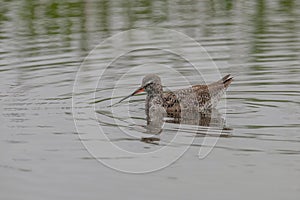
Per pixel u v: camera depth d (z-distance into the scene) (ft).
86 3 112.78
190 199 44.09
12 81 74.23
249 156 51.24
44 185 46.93
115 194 45.21
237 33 92.79
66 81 74.43
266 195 44.34
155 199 44.21
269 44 87.10
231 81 70.28
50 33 94.32
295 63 78.84
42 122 60.75
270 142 54.13
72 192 45.68
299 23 97.50
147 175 48.52
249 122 60.23
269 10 107.14
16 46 88.07
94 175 48.60
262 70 77.00
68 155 52.54
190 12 105.91
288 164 49.29
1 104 66.33
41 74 76.59
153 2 113.91
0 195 45.44
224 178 47.37
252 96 68.90
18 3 113.29
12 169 49.83
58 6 110.52
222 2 113.39
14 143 55.11
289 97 67.97
